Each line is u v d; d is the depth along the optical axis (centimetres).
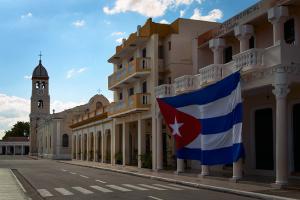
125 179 2678
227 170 2875
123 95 4412
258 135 2614
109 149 5328
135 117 3928
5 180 2514
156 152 3375
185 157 2538
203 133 2353
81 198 1677
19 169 3969
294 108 2300
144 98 3538
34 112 11156
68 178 2778
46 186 2216
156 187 2125
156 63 3503
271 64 1958
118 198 1662
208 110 2336
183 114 2547
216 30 2852
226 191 1861
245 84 2169
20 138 14762
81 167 4378
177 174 2861
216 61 2619
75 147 7000
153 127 3422
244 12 2441
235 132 2150
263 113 2580
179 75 3472
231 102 2178
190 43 3528
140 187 2127
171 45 3481
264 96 2528
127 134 4275
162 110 2691
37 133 11056
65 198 1688
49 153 8450
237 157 2125
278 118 1898
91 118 5638
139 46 3909
